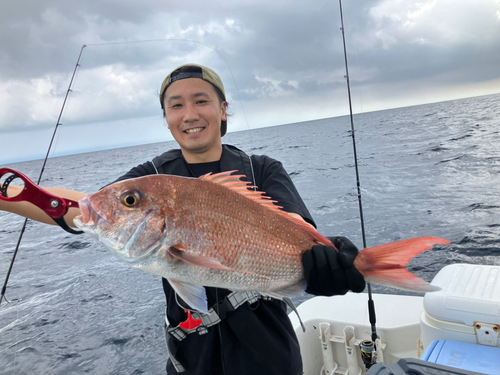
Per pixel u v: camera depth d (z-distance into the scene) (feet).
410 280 4.66
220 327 6.22
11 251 37.55
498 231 23.58
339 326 11.10
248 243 5.17
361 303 12.08
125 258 4.87
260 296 6.35
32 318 20.99
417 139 97.60
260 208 5.45
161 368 15.74
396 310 11.28
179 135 6.88
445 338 7.63
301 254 5.45
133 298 22.77
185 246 4.93
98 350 17.38
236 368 6.15
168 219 4.92
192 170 7.12
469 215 27.78
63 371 16.10
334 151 98.58
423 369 5.16
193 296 4.92
